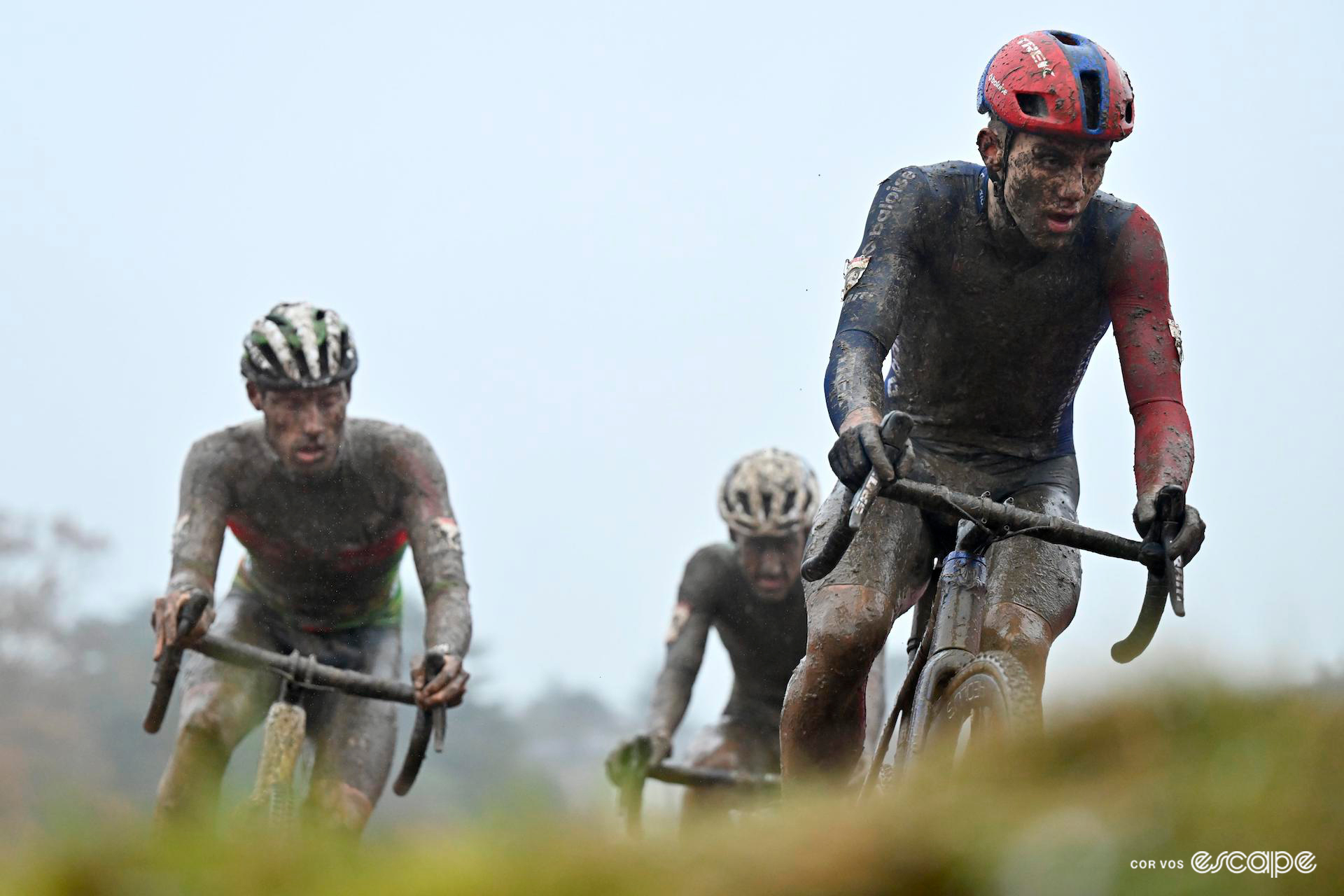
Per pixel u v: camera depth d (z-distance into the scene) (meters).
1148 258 13.49
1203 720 8.62
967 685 11.09
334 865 9.12
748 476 25.97
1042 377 14.02
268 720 16.55
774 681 26.56
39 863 9.17
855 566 12.94
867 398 12.07
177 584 19.31
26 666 80.19
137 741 81.31
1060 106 12.17
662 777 22.20
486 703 76.62
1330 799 7.49
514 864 8.56
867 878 7.66
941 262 13.69
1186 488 12.70
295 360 19.53
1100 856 7.36
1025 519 11.07
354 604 21.22
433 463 20.53
